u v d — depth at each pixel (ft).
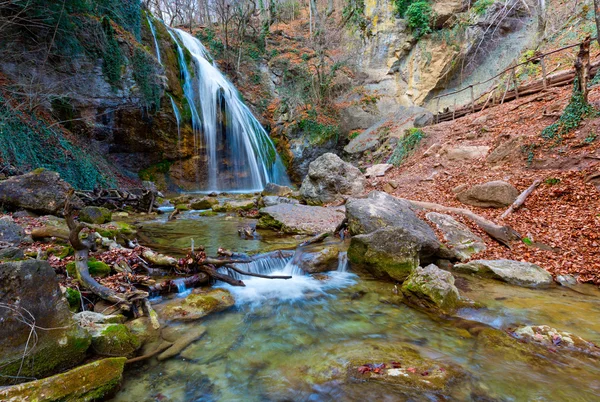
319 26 90.07
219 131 67.10
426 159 44.96
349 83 83.76
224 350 11.31
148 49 53.98
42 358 8.50
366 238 18.95
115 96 46.09
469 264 18.90
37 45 36.73
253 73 86.74
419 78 76.69
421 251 19.12
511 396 8.61
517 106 42.73
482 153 37.09
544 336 11.25
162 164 58.03
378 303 15.42
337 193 41.11
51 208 24.61
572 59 47.65
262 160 74.38
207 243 24.39
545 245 20.06
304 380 9.57
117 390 9.04
